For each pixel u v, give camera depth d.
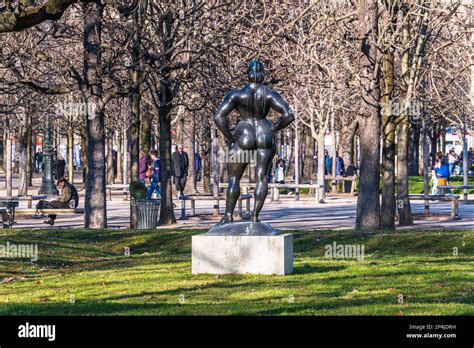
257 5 29.92
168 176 33.66
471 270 16.94
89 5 27.44
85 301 13.62
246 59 29.41
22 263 19.53
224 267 16.28
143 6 27.97
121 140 74.00
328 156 69.19
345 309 12.55
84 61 28.25
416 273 16.52
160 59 30.12
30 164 67.81
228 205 16.78
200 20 29.45
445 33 35.31
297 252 22.41
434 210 41.91
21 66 27.91
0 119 50.62
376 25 27.00
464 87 46.09
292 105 49.28
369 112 27.84
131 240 25.03
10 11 16.36
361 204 28.17
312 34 27.92
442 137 87.38
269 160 16.52
